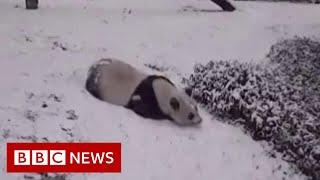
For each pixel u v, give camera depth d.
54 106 10.36
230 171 9.72
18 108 10.01
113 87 10.97
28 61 12.70
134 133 10.01
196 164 9.61
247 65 12.77
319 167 10.33
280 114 11.19
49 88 11.16
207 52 16.06
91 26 16.78
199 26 18.48
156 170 9.09
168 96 10.71
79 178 8.42
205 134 10.74
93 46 14.91
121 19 18.27
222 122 11.51
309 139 10.77
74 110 10.34
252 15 20.88
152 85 10.74
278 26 19.53
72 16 17.75
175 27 18.03
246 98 11.44
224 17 20.11
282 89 12.35
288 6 23.62
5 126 9.24
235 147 10.54
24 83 11.23
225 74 11.96
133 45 15.66
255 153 10.57
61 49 14.14
